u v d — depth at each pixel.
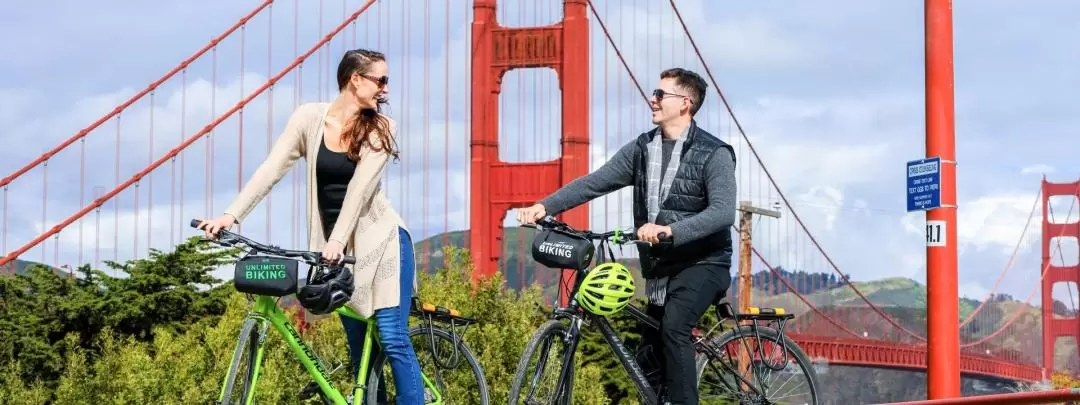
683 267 5.65
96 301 20.38
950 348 8.66
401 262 5.31
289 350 8.85
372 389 5.46
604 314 5.54
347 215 5.00
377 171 5.07
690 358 5.61
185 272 21.38
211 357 10.70
